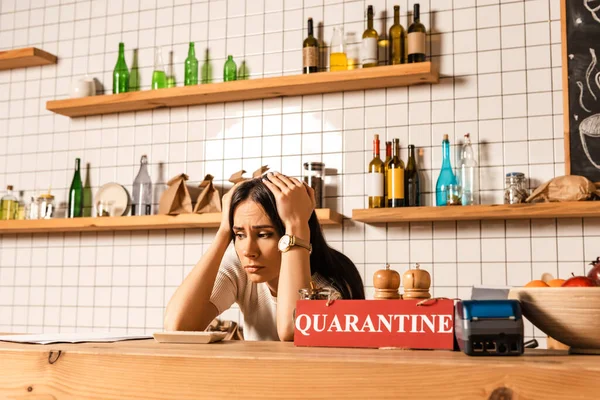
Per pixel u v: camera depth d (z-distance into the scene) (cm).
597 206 257
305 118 317
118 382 84
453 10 301
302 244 147
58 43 368
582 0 286
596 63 281
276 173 156
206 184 314
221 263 189
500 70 292
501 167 287
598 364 70
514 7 294
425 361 73
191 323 166
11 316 357
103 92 356
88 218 330
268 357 78
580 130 279
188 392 80
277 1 329
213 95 318
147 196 333
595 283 91
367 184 300
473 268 286
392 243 297
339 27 317
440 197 286
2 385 91
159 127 341
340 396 74
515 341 80
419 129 299
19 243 361
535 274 278
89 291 344
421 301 93
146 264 335
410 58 293
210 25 340
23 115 370
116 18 358
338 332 97
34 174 363
